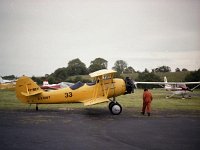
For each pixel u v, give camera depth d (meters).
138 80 57.31
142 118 12.98
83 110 16.06
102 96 14.69
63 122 11.77
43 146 7.78
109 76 14.84
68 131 9.87
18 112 15.02
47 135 9.20
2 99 23.25
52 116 13.53
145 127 10.66
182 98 24.97
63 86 32.94
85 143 8.13
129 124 11.33
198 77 56.47
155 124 11.32
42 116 13.52
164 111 15.52
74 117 13.25
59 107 17.52
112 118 12.97
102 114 14.33
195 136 9.10
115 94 14.84
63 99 14.98
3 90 41.56
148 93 13.91
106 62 85.19
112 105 14.28
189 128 10.47
